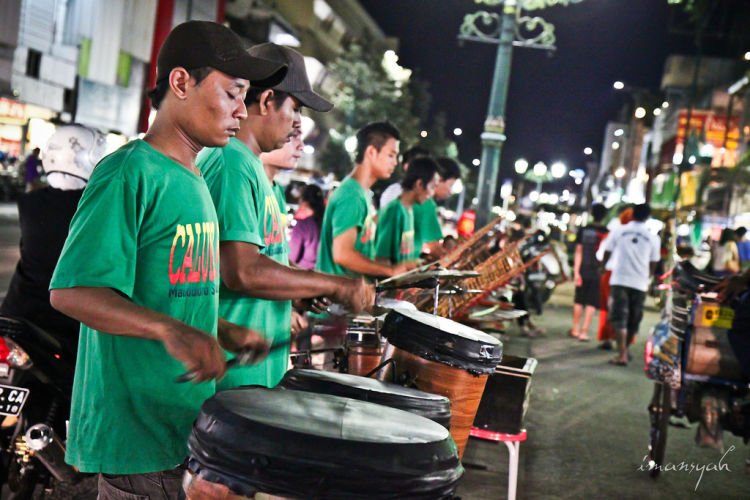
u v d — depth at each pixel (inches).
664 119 2518.5
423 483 79.7
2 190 1153.4
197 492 82.4
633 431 320.8
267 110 136.8
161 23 1113.4
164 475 104.7
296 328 171.6
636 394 394.9
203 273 106.0
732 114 1795.0
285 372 131.2
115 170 97.2
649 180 2047.2
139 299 100.1
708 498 243.6
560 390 390.6
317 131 1920.5
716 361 231.6
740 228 671.1
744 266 680.4
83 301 91.7
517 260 291.1
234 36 105.8
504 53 662.5
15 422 170.7
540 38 663.1
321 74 1947.6
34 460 167.3
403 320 136.5
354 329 164.1
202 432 83.1
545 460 272.4
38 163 940.6
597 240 565.6
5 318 162.7
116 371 100.9
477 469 254.1
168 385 102.3
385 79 1988.2
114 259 94.3
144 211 98.9
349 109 1927.9
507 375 185.3
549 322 672.4
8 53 1003.3
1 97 1008.9
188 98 103.0
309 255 338.0
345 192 221.3
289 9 1914.4
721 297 230.1
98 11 1064.8
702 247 1114.7
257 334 110.2
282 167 151.6
